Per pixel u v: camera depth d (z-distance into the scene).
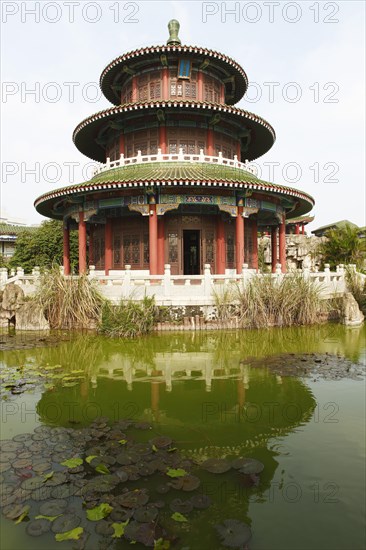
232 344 19.02
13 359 16.47
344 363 15.48
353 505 6.71
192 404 11.29
